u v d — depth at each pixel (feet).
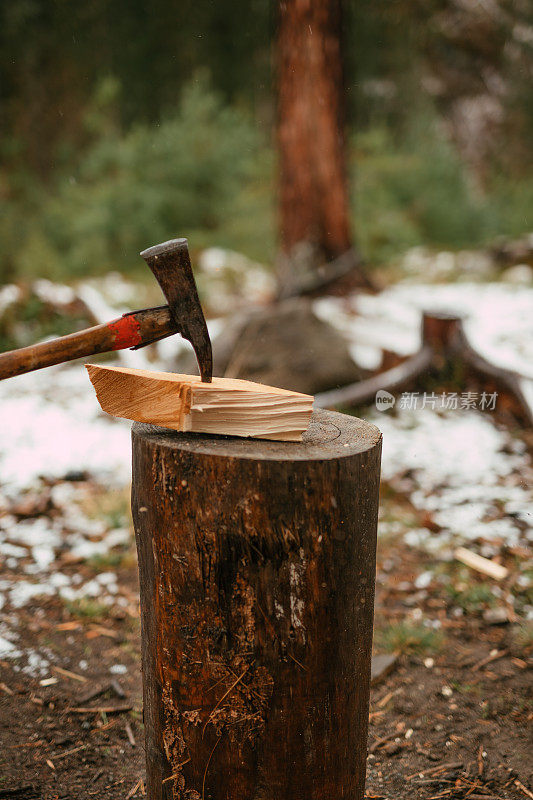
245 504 5.75
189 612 6.05
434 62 56.59
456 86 57.52
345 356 19.17
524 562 12.42
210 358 6.17
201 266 33.91
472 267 35.29
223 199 38.24
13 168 46.09
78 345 5.96
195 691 6.17
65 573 12.21
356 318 26.48
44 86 48.44
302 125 30.25
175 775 6.44
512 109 57.52
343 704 6.40
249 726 6.15
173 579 6.05
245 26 52.70
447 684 9.80
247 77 53.83
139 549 6.48
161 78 52.13
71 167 45.65
